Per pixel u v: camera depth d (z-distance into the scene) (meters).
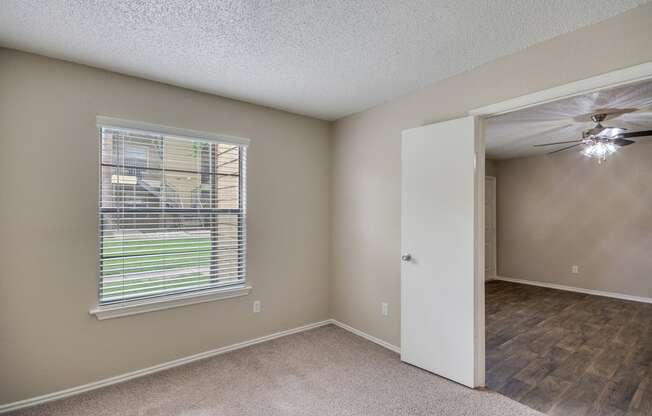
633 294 4.75
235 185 2.99
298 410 2.05
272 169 3.21
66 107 2.19
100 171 2.33
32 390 2.09
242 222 3.03
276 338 3.21
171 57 2.16
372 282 3.17
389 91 2.79
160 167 2.58
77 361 2.23
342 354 2.85
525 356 2.88
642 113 3.21
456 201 2.38
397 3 1.60
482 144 2.37
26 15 1.68
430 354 2.52
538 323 3.76
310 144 3.51
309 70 2.37
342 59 2.21
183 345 2.67
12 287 2.03
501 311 4.22
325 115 3.46
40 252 2.11
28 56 2.08
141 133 2.48
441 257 2.46
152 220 2.54
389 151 3.01
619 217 4.88
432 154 2.53
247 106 3.04
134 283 2.46
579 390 2.31
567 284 5.39
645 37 1.63
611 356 2.88
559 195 5.48
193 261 2.75
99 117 2.29
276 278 3.24
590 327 3.62
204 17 1.71
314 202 3.54
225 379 2.42
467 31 1.86
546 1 1.58
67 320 2.20
